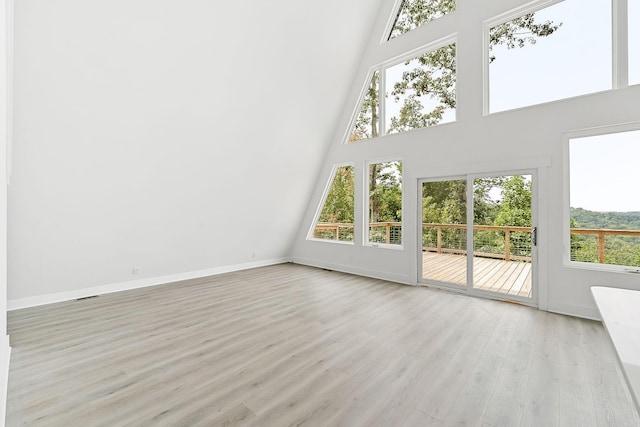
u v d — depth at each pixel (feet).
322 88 16.46
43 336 9.18
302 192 19.99
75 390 6.40
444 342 8.65
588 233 10.87
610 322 3.83
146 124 11.25
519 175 12.30
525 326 9.81
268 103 14.46
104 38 9.03
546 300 11.38
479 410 5.71
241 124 14.03
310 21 13.56
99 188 11.46
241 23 11.41
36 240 11.06
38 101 8.87
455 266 14.17
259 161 16.08
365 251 17.67
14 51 7.88
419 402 5.95
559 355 7.85
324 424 5.34
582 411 5.68
